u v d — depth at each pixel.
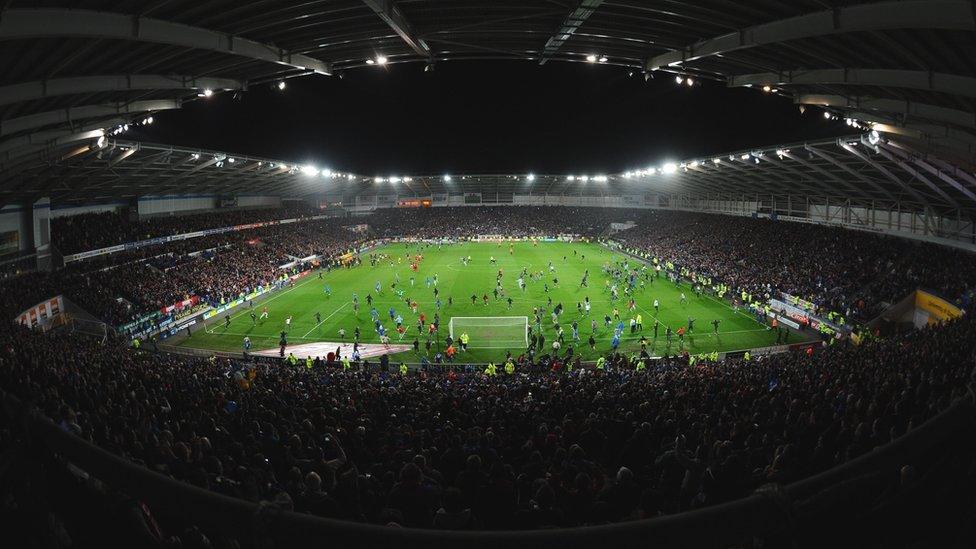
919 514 2.30
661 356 36.69
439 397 18.72
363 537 1.61
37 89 16.36
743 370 23.84
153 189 56.41
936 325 28.30
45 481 2.71
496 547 1.54
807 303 42.16
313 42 19.77
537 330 42.66
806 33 14.67
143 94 24.59
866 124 29.38
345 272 70.25
